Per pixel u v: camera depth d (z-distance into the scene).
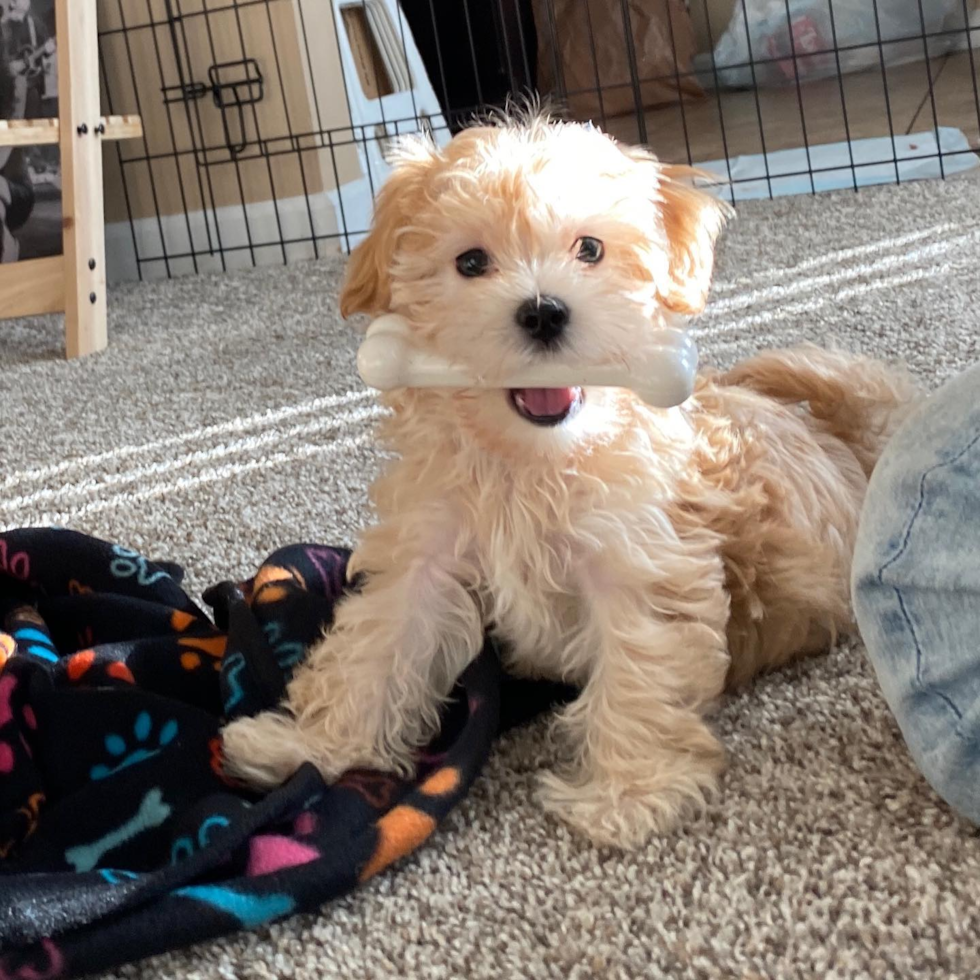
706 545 1.22
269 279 3.73
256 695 1.26
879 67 5.80
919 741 0.96
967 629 0.91
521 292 1.09
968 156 3.69
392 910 0.98
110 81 4.00
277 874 0.96
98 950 0.90
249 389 2.54
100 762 1.18
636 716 1.14
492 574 1.22
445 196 1.18
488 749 1.15
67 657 1.29
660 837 1.04
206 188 4.08
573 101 5.60
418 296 1.19
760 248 3.04
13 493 2.05
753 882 0.95
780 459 1.37
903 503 0.94
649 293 1.22
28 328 3.40
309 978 0.91
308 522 1.81
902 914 0.89
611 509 1.17
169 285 3.85
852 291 2.58
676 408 1.27
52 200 3.52
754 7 5.75
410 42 4.44
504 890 0.99
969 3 5.75
